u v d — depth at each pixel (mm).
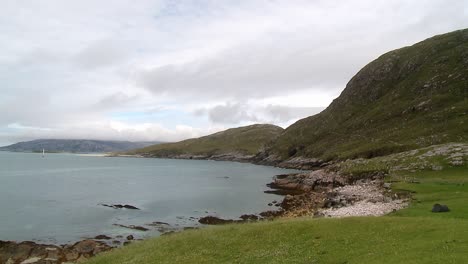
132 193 123312
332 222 39406
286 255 32781
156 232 68250
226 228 44844
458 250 25688
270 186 135625
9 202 102688
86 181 166875
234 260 33781
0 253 52906
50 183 156250
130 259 38875
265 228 41188
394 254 27641
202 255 36281
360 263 27500
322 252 32000
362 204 63812
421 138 145750
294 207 84625
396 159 107438
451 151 97312
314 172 134500
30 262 50125
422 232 31891
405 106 196125
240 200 105625
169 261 35844
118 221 78500
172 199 109188
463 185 65938
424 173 88562
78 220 79375
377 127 193625
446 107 168500
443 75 198000
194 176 191500
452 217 41062
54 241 62719
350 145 186125
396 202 58781
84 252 53250
